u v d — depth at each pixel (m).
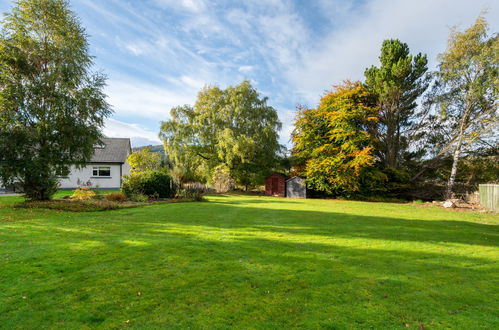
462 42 20.95
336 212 12.92
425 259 5.28
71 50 13.10
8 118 11.42
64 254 4.98
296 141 26.98
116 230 7.23
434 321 2.94
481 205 17.94
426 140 26.02
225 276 4.09
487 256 5.62
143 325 2.74
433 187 25.00
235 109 27.64
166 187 17.62
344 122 22.73
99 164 25.95
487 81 20.36
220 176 26.55
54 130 12.55
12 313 2.93
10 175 11.71
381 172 24.14
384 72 24.41
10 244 5.62
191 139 28.09
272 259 4.96
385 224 9.48
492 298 3.58
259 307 3.17
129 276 4.02
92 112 13.26
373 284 3.94
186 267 4.45
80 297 3.33
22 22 12.43
